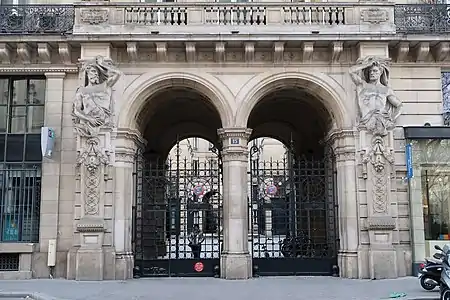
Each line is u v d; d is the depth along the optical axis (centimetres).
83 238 1530
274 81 1636
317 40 1581
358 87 1608
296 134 2286
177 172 1736
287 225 1717
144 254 1845
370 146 1579
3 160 1659
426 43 1625
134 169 1686
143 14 1645
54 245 1577
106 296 1189
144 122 1805
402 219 1612
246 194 1603
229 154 1605
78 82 1645
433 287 1257
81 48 1617
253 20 1638
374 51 1619
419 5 1686
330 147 1739
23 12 1680
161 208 1827
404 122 1658
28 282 1470
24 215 1636
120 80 1627
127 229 1585
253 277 1591
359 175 1585
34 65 1664
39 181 1647
